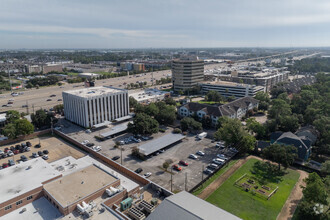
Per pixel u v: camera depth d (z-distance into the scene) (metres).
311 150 124.25
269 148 105.38
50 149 127.00
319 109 155.00
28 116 176.38
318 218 72.69
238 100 182.38
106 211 64.62
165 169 105.31
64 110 175.88
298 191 90.75
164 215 59.94
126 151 123.25
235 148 122.75
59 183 73.94
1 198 65.81
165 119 159.12
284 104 164.50
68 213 63.69
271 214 78.19
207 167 106.62
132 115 178.88
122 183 81.88
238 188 92.19
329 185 79.50
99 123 160.12
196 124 144.75
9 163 109.44
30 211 65.81
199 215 58.81
